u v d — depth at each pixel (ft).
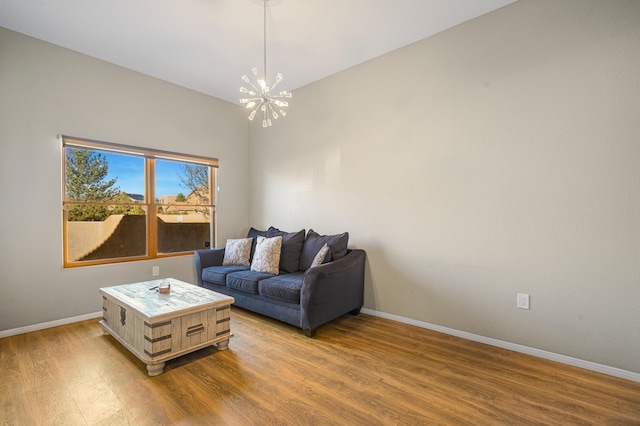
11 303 8.97
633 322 6.59
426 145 9.59
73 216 10.34
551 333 7.55
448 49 9.11
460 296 8.99
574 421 5.36
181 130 12.85
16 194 9.05
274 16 8.43
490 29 8.34
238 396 6.04
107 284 10.83
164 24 8.75
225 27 8.93
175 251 12.90
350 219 11.50
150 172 12.13
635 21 6.50
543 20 7.55
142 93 11.71
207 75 11.96
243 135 15.20
